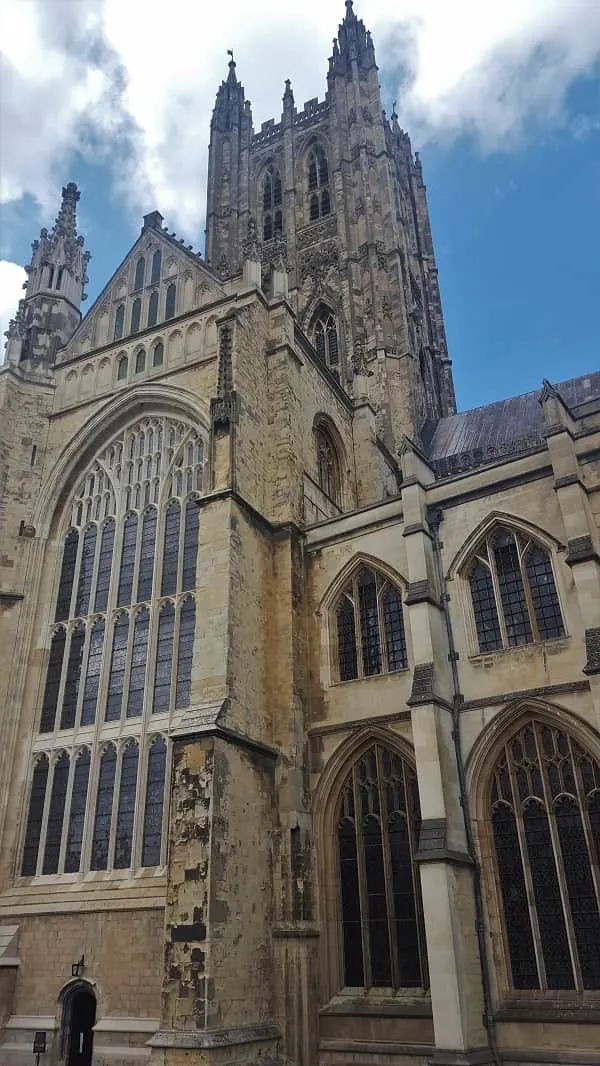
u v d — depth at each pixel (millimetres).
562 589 35094
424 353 93688
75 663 46094
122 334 56312
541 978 30469
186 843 32969
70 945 37500
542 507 36875
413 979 33438
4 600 48219
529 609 35844
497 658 35562
